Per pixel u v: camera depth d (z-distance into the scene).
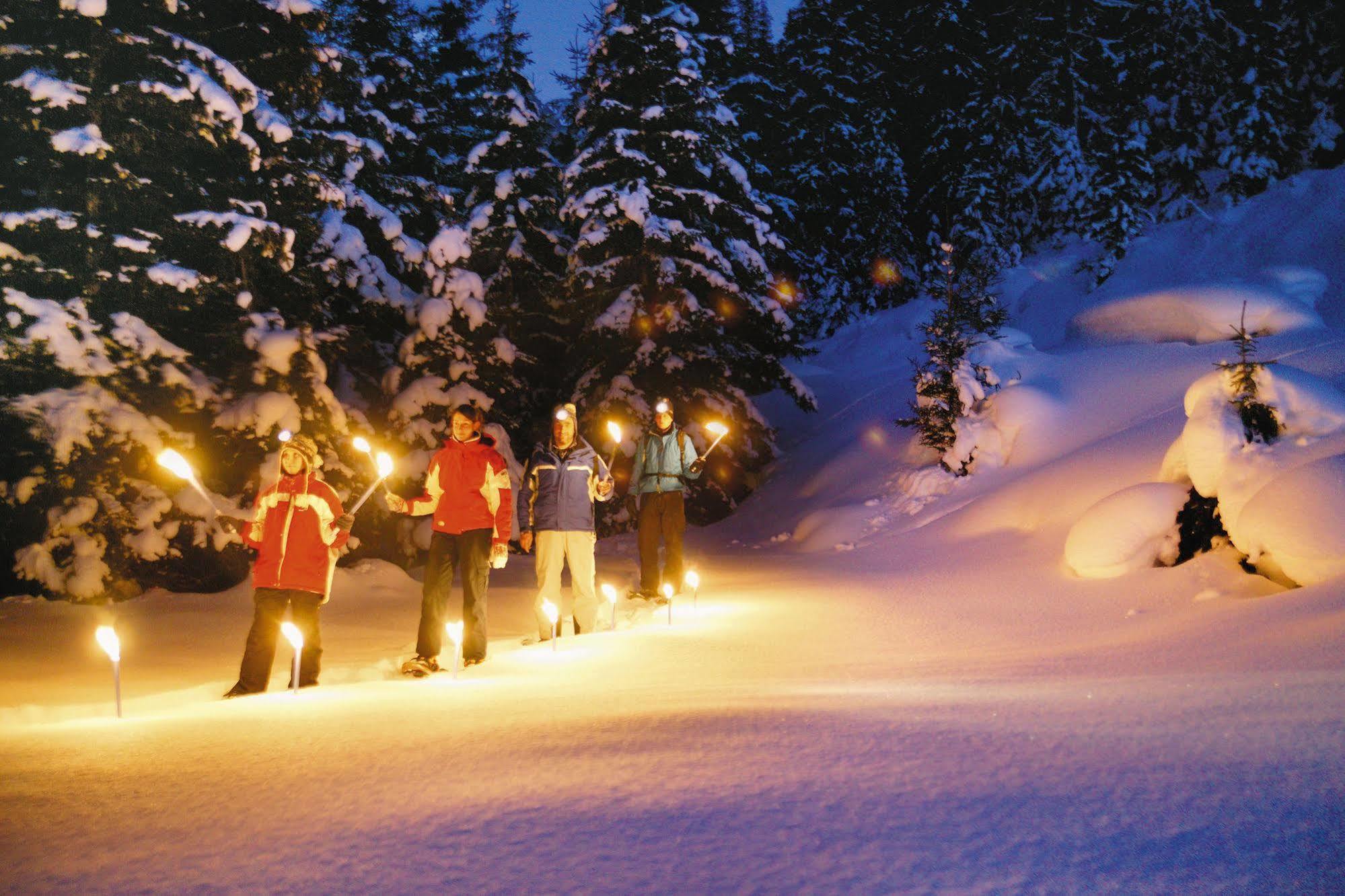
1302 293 21.64
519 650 8.73
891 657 7.25
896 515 17.39
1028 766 3.19
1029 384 18.20
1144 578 9.80
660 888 2.23
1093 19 36.34
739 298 22.86
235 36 14.98
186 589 12.04
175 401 13.20
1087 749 3.40
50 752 3.95
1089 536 10.54
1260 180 29.84
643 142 23.30
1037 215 33.44
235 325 14.49
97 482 11.78
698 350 22.95
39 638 9.45
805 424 26.06
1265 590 8.55
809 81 36.03
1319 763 3.01
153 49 12.74
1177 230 29.02
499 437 18.41
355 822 2.81
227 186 14.12
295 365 14.45
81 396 11.92
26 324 12.04
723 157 23.42
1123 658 6.31
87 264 12.55
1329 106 31.05
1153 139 32.28
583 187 23.45
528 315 25.58
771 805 2.84
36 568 11.09
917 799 2.85
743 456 23.22
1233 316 19.14
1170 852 2.34
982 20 40.56
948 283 19.44
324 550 7.25
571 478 9.51
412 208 22.36
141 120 12.76
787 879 2.26
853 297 35.34
